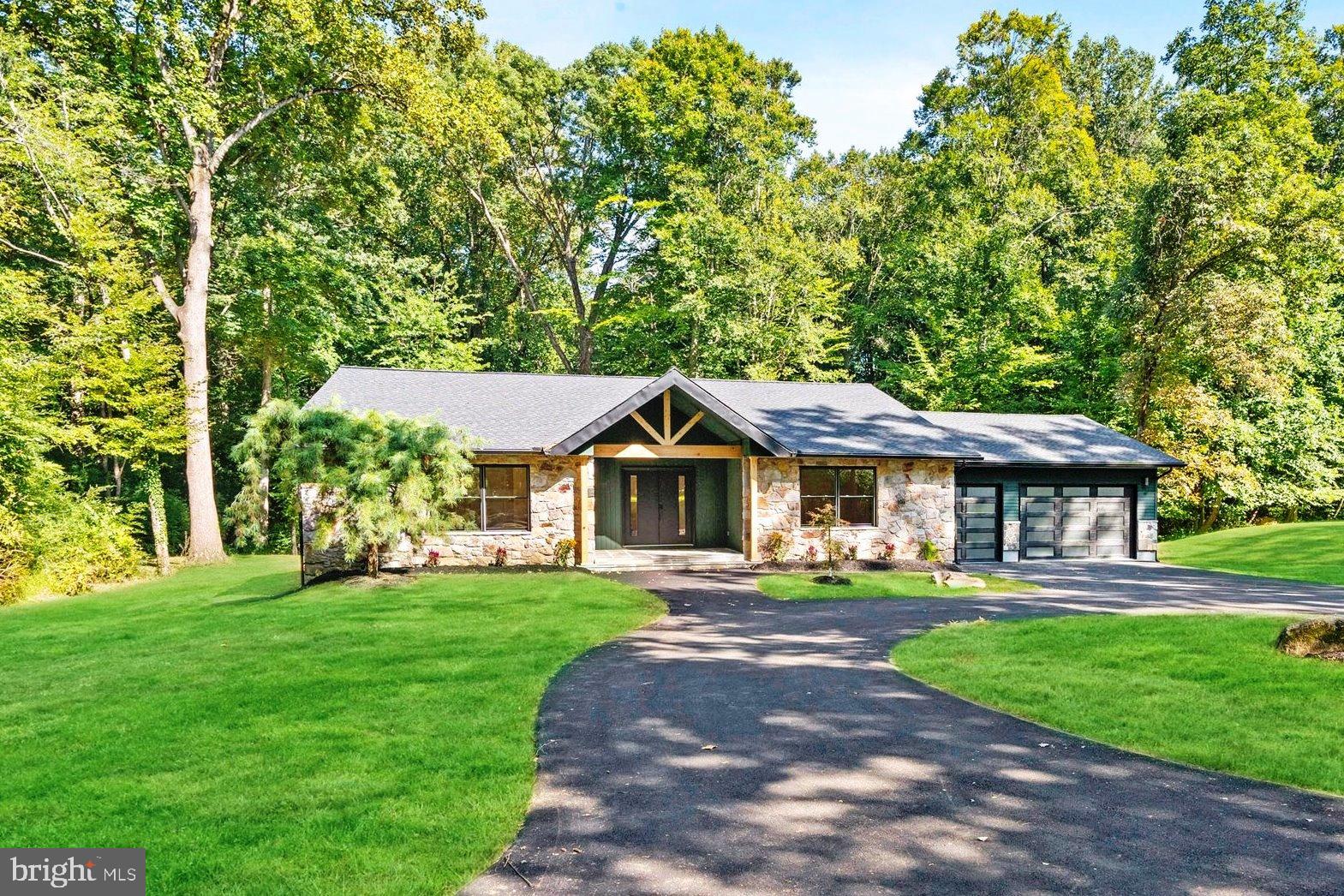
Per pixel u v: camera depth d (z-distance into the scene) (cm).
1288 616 1081
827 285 3478
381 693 798
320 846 461
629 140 3500
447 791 543
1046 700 751
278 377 3059
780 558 1886
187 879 425
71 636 1176
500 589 1477
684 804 531
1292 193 2505
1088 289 3117
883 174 4622
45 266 2327
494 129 2738
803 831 489
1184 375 2622
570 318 3697
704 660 957
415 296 3209
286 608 1309
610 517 2219
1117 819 503
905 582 1620
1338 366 2783
